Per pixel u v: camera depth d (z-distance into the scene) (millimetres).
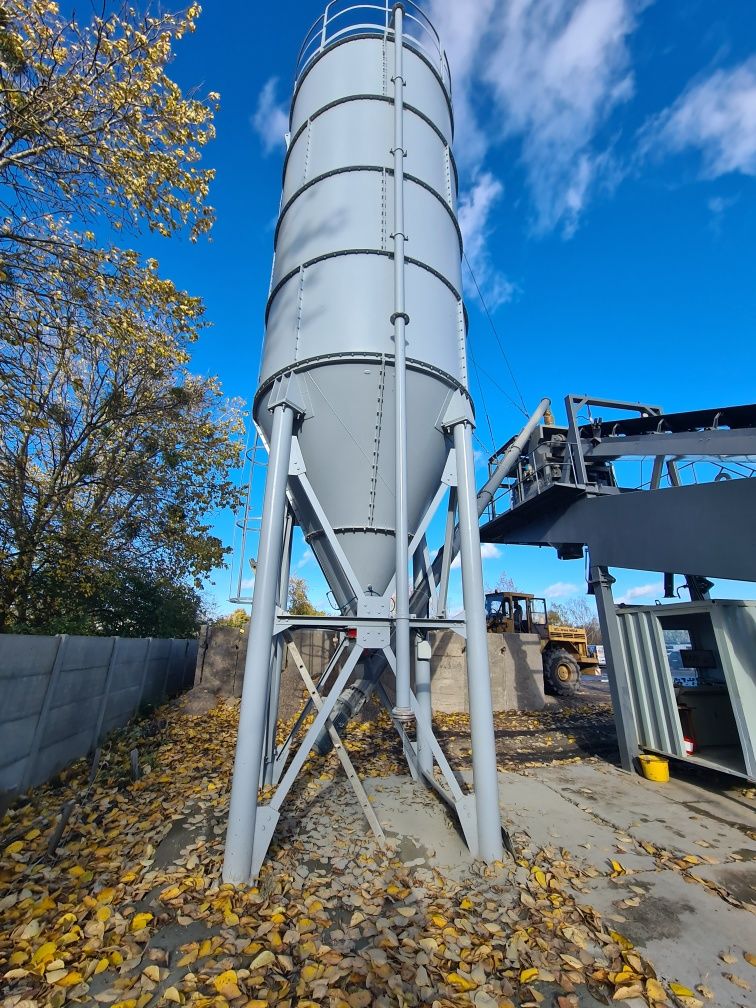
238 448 12984
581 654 16672
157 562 13008
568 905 3291
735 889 3621
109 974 2592
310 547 5684
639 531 6941
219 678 10648
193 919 3074
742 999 2492
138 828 4488
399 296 4723
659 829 4730
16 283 6598
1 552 8820
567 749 8344
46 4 5980
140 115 6824
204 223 7605
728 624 6020
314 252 5141
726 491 5797
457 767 6836
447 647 11336
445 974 2607
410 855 3994
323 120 5676
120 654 8281
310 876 3643
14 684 5074
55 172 6684
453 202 6047
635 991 2496
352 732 8742
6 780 4941
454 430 5031
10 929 2947
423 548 5637
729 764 5945
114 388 10883
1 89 5941
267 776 5504
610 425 8414
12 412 7316
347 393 4723
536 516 9352
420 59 6156
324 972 2600
